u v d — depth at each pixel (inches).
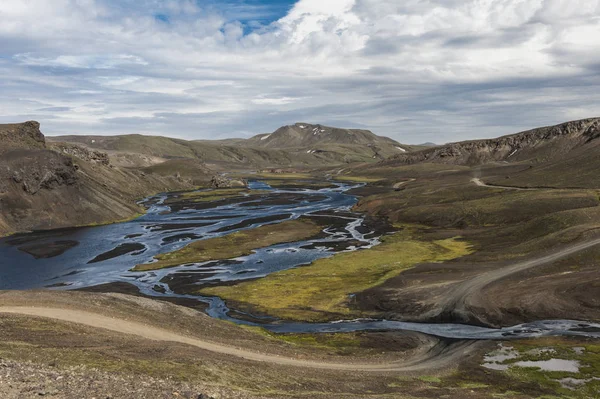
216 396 1067.9
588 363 2124.8
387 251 5036.9
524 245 4475.9
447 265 4178.2
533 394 1792.6
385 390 1683.1
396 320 3002.0
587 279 3248.0
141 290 3718.0
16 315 1806.1
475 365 2159.2
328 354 2279.8
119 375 1136.8
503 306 3038.9
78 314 2096.5
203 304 3348.9
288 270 4325.8
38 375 998.4
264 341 2361.0
